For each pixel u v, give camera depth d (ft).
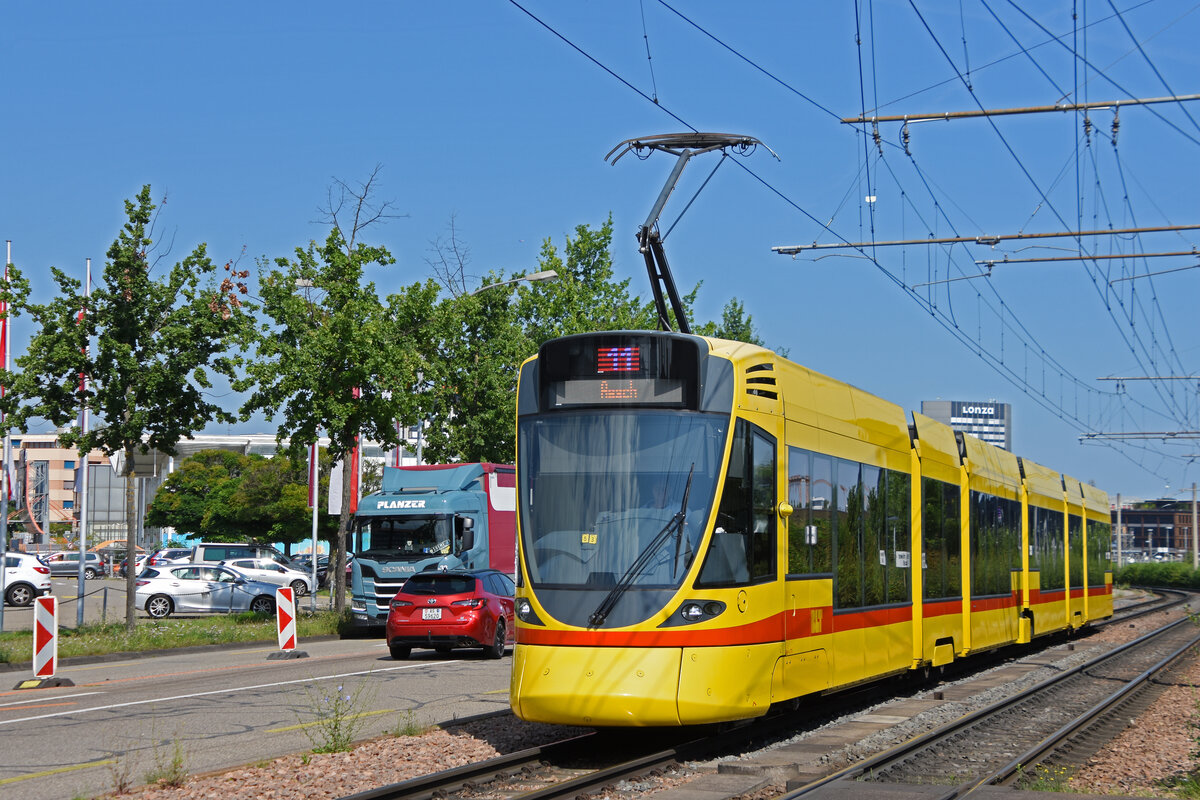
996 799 29.86
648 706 34.99
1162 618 134.92
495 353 123.44
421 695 53.16
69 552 238.89
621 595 35.96
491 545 103.45
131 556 85.25
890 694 56.18
